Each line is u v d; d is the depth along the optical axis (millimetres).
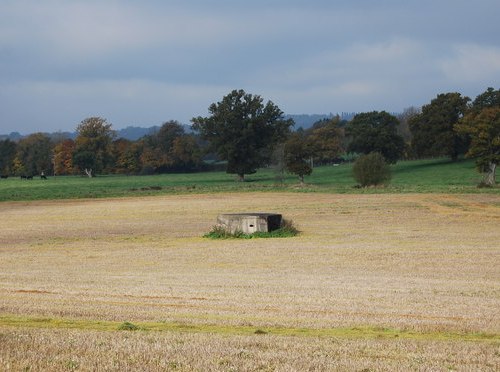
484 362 16016
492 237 56000
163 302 27938
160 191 141750
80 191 148500
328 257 44656
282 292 30375
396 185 144000
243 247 51281
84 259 45938
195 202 110938
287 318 23906
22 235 66812
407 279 34750
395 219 74125
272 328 21812
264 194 127000
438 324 22469
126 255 47750
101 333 19391
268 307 26375
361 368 14828
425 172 189500
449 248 48688
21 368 14266
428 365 15375
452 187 130625
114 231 69062
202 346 17078
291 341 18438
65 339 17812
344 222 71938
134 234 65188
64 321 22922
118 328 21188
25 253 50312
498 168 182375
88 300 28594
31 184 193625
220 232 59969
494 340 19828
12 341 17234
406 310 25516
